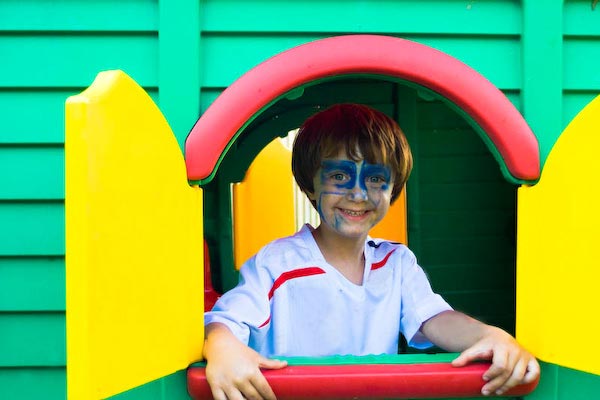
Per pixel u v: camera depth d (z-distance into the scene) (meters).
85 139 1.28
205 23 1.67
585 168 1.56
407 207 2.73
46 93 1.74
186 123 1.63
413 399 1.59
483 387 1.57
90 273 1.29
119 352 1.36
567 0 1.74
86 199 1.28
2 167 1.78
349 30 1.69
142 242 1.42
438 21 1.70
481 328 1.72
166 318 1.49
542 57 1.71
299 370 1.54
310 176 1.93
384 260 1.98
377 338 1.88
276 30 1.67
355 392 1.54
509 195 2.77
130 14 1.68
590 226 1.55
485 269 2.79
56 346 1.83
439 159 2.75
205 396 1.54
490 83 1.66
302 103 2.61
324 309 1.87
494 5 1.72
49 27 1.69
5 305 1.82
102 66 1.69
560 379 1.65
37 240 1.80
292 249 1.91
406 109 2.62
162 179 1.49
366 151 1.85
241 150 2.62
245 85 1.60
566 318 1.58
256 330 1.77
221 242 2.65
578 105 1.73
